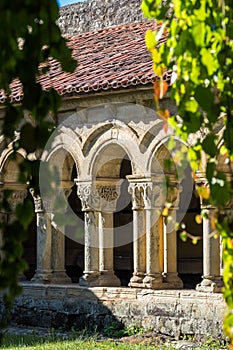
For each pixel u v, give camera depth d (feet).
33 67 33.81
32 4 30.63
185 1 40.04
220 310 111.14
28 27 33.94
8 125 34.88
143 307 121.08
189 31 38.75
